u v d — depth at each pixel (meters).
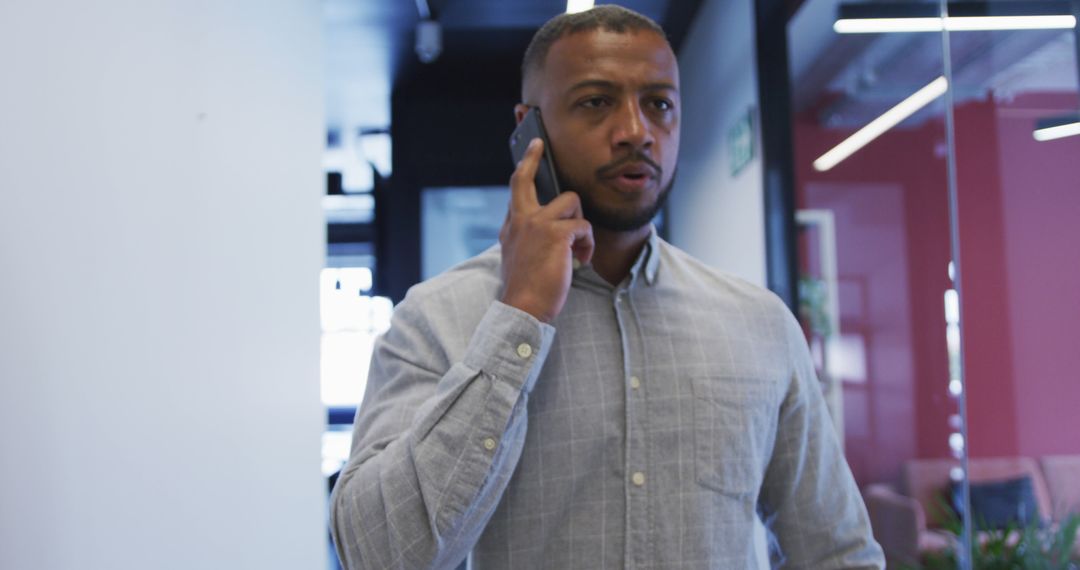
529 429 0.74
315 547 2.06
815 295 2.59
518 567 0.72
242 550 1.53
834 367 2.66
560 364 0.76
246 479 1.56
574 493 0.74
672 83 0.76
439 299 0.78
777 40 2.55
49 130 0.92
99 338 1.02
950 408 2.40
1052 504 1.92
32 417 0.87
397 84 4.11
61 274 0.94
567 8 3.19
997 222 1.97
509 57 3.76
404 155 4.22
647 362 0.78
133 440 1.11
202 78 1.39
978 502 2.10
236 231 1.54
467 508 0.65
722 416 0.77
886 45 2.45
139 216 1.14
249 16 1.64
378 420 0.75
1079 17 1.71
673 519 0.74
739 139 2.83
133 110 1.13
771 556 0.91
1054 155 1.85
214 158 1.43
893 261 2.50
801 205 2.57
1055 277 1.85
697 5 3.33
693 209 3.71
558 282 0.68
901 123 2.45
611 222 0.76
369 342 5.80
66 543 0.93
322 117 2.24
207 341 1.38
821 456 0.86
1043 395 1.91
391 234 4.16
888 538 2.55
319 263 2.17
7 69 0.84
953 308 2.33
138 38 1.15
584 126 0.74
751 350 0.82
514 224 0.72
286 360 1.85
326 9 3.16
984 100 2.06
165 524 1.20
